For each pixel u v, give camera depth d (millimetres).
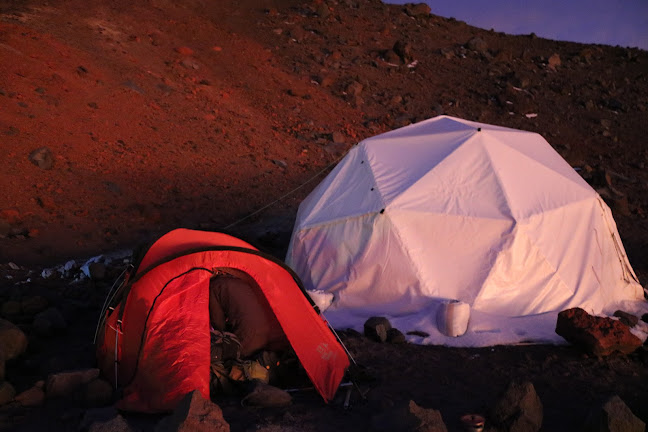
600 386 4734
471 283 6133
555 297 6297
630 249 10227
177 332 4266
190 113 14234
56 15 16562
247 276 4848
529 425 3844
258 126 15000
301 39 22297
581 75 24031
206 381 4035
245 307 4613
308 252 6926
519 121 19641
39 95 11969
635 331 5945
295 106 16984
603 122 20156
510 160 7168
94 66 14367
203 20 21219
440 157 7086
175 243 5055
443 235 6395
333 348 4613
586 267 6656
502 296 6145
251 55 19641
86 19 17094
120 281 6492
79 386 4164
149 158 11508
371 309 6223
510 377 4844
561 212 6820
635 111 21562
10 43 13305
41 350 5113
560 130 19453
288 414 3885
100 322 4742
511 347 5520
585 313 5547
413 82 21047
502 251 6227
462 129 7742
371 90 19656
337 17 25172
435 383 4664
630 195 14438
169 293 4508
